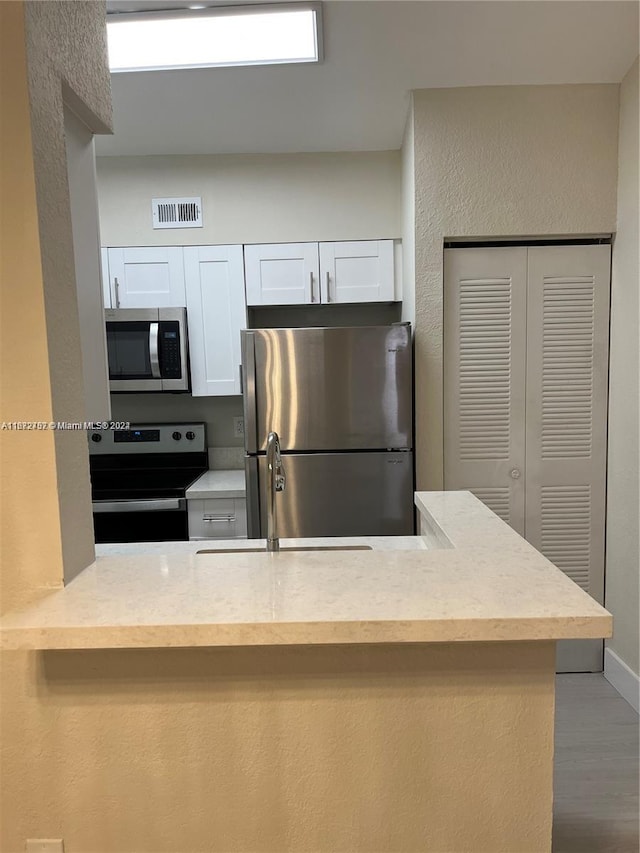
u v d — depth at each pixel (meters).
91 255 1.24
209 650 0.96
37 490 0.97
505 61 2.11
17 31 0.89
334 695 0.97
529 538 2.50
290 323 3.20
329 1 1.76
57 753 0.98
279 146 2.71
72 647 0.84
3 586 0.98
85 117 1.18
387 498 2.37
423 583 0.98
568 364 2.43
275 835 1.00
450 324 2.41
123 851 1.00
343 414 2.34
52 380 0.96
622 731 2.08
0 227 0.93
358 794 1.00
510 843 1.01
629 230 2.24
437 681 0.97
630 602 2.27
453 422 2.45
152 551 1.70
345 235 2.81
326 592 0.95
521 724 0.98
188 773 0.99
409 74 2.17
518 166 2.31
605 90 2.28
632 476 2.24
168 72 2.08
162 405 3.25
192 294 2.85
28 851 1.00
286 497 2.36
